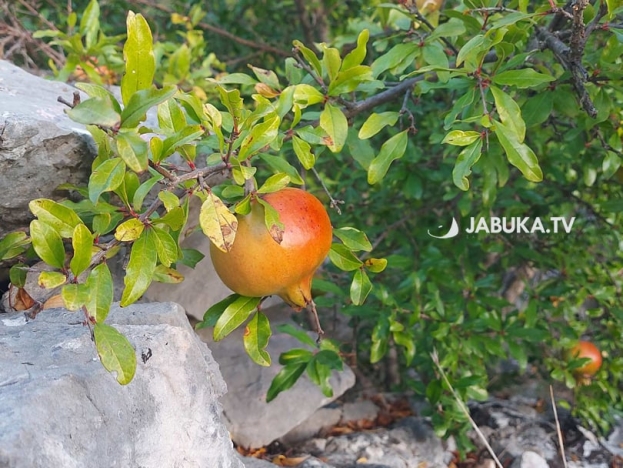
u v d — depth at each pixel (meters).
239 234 0.44
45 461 0.37
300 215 0.44
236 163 0.46
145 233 0.43
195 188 0.45
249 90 0.99
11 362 0.45
